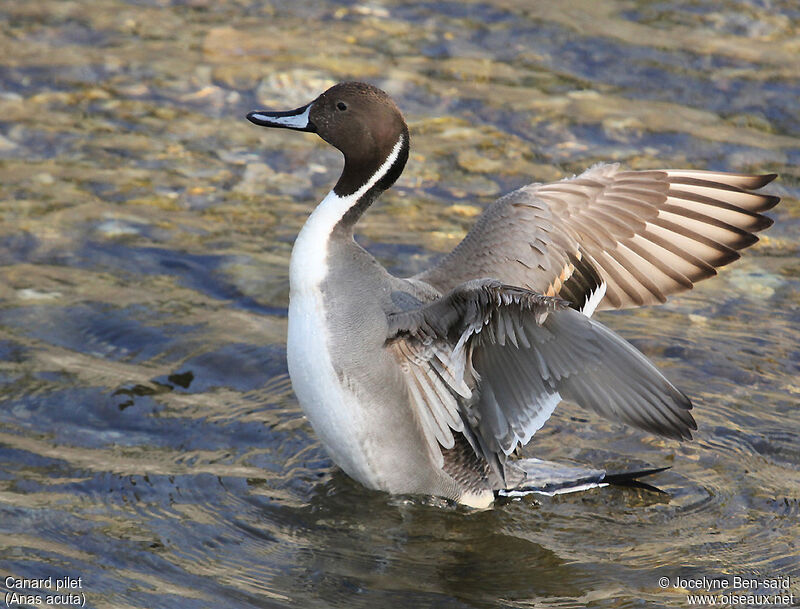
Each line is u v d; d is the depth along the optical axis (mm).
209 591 8453
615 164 10844
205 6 19641
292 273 9812
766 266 13992
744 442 10742
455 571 8992
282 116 10492
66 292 12406
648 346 12242
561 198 10664
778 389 11547
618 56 18469
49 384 10867
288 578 8727
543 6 20000
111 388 10906
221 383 11219
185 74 17438
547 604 8602
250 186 14984
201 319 12156
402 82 17469
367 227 14203
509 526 9656
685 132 16562
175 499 9516
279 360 11609
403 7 19844
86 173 14969
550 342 8586
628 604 8602
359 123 10148
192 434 10422
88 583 8391
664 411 8273
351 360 9539
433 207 14758
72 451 10000
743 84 17781
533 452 10656
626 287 10656
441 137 16328
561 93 17484
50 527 9000
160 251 13375
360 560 9055
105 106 16578
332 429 9742
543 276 10398
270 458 10234
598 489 10117
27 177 14742
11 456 9844
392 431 9734
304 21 19250
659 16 19781
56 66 17469
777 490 10086
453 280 10312
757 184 10547
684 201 10633
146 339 11734
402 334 9461
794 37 19203
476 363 9297
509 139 16344
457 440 10188
